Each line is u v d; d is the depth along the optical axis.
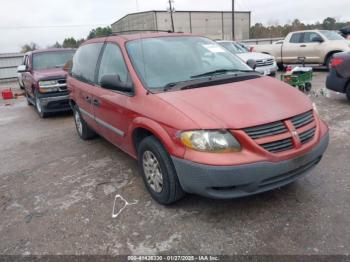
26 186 4.30
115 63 4.19
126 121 3.75
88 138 6.07
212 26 62.06
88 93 4.90
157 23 56.34
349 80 6.95
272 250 2.66
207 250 2.73
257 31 59.22
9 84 20.84
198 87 3.45
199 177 2.83
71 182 4.28
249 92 3.30
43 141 6.40
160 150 3.21
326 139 3.33
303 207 3.20
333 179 3.69
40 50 9.83
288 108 3.08
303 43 13.69
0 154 5.79
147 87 3.54
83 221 3.31
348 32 16.33
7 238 3.14
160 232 3.02
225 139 2.78
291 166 2.91
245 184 2.79
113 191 3.90
